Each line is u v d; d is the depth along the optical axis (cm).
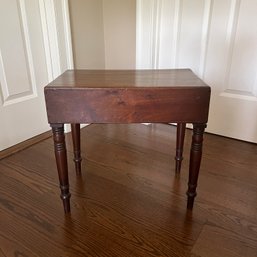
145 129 164
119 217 89
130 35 168
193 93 71
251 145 142
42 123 153
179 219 88
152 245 78
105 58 184
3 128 131
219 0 129
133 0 158
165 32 150
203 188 104
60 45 140
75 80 81
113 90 71
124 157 129
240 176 112
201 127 77
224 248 76
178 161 113
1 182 108
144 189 104
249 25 125
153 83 76
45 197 99
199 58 146
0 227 84
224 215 89
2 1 117
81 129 163
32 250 76
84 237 81
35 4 131
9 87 129
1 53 122
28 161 125
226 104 145
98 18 168
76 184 107
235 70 137
